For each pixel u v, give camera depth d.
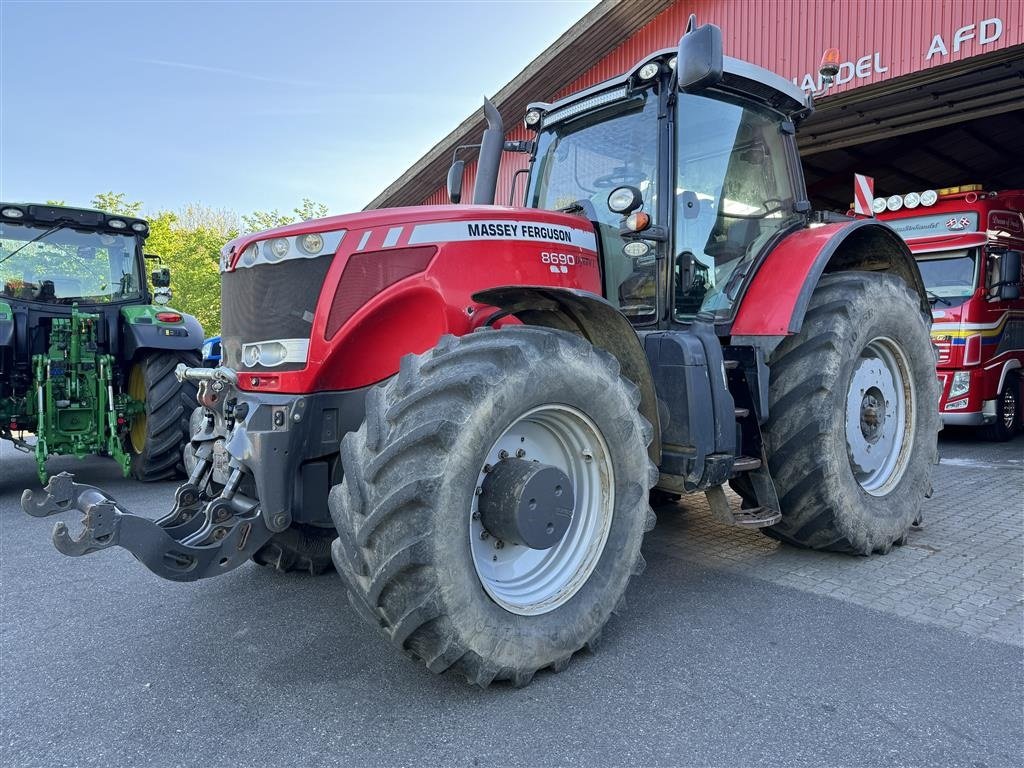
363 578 2.09
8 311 5.64
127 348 5.97
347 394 2.63
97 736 2.08
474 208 2.79
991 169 13.51
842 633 2.70
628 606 2.99
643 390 2.78
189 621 2.91
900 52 7.38
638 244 3.14
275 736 2.05
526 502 2.25
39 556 3.90
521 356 2.22
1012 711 2.14
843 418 3.35
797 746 1.97
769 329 3.24
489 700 2.23
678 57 2.70
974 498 4.85
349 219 2.59
